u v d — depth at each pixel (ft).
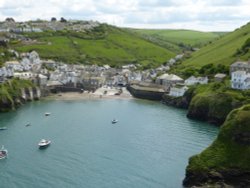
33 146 559.38
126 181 440.45
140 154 530.68
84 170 469.98
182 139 605.31
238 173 427.74
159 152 538.88
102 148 555.28
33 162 493.77
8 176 447.42
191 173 434.71
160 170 473.26
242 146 448.24
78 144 573.33
